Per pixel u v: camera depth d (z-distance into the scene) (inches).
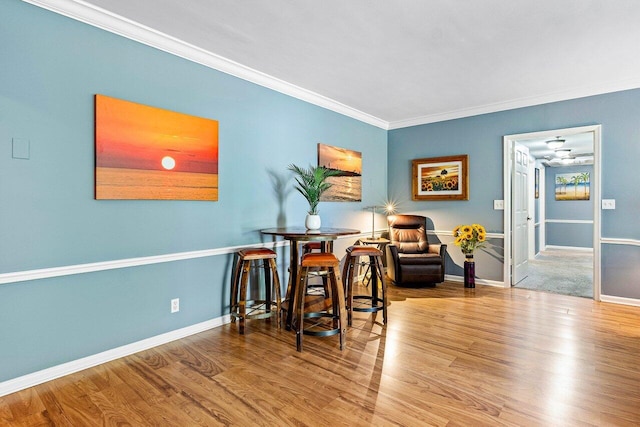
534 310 139.9
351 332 116.4
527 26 99.7
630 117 145.8
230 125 126.5
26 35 81.3
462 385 82.0
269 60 123.0
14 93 79.7
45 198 84.3
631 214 146.2
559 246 340.5
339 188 180.2
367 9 90.6
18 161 80.3
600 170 152.4
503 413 71.0
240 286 119.7
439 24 98.3
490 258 184.1
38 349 83.7
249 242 133.6
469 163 189.5
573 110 158.6
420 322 125.8
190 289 115.0
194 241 115.6
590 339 109.4
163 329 107.7
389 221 200.1
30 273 81.9
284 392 79.2
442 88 153.6
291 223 151.9
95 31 92.4
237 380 84.6
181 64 111.3
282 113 147.3
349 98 168.1
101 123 93.1
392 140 218.8
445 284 187.6
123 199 97.7
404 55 118.6
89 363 91.7
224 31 102.3
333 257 107.6
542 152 267.3
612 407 72.9
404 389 80.4
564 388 80.5
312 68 130.3
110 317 96.1
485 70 132.6
